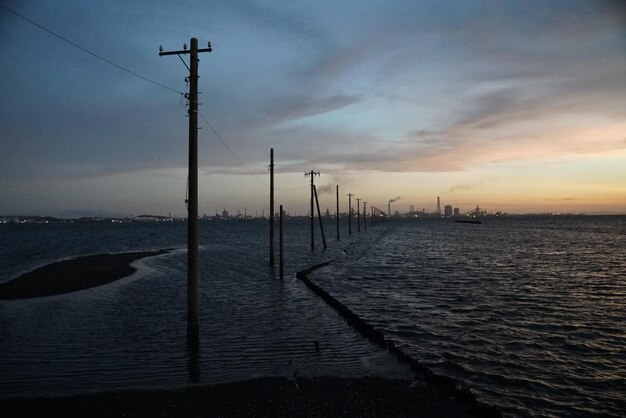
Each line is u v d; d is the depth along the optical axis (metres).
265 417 7.11
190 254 12.23
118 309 17.70
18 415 7.11
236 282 26.22
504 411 7.98
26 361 10.60
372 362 10.52
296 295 21.22
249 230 155.50
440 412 7.46
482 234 103.06
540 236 91.25
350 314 15.38
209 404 7.59
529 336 13.36
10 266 38.09
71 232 151.12
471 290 22.67
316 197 55.88
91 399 7.76
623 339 13.11
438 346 12.18
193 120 12.05
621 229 131.62
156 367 10.13
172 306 18.39
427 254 47.62
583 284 24.98
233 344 12.14
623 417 7.85
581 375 9.96
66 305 18.55
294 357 10.91
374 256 45.47
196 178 12.23
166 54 11.91
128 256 45.94
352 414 7.28
